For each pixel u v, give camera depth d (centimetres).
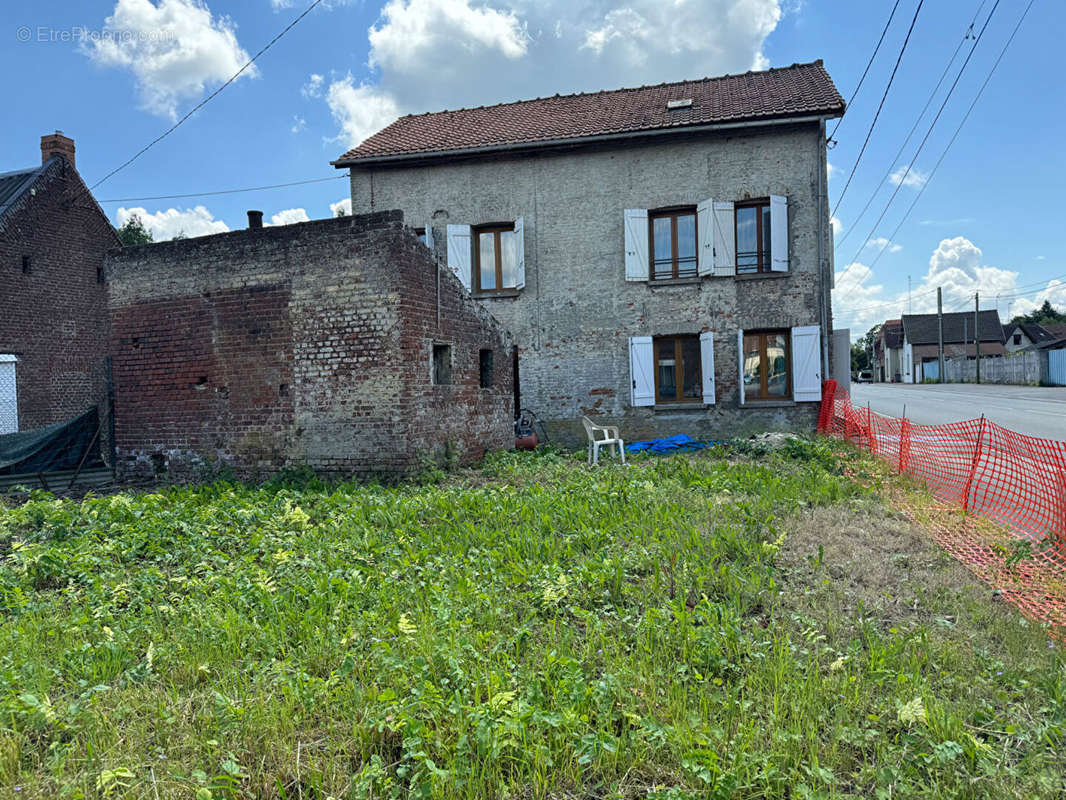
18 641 395
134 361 1084
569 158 1527
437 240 1573
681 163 1481
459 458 1073
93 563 552
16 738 292
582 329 1526
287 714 309
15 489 1007
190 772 276
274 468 994
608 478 886
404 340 930
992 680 332
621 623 407
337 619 411
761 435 1371
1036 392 3139
